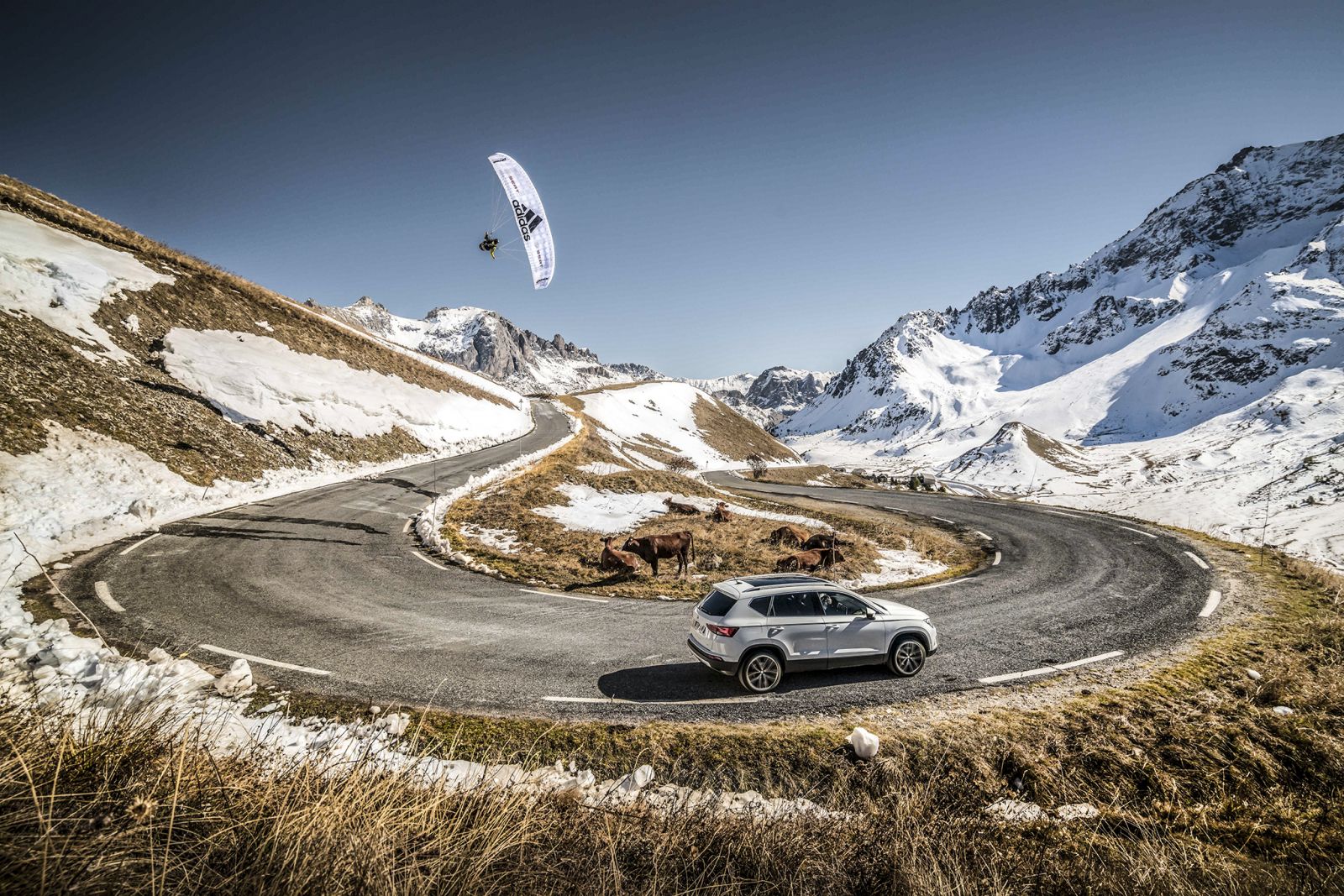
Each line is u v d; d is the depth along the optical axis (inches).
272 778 162.7
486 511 828.6
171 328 1098.7
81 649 319.9
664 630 445.7
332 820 138.1
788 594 360.5
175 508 684.7
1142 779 268.7
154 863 118.2
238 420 1000.9
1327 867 220.2
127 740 154.9
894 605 383.6
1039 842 222.8
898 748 281.1
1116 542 836.6
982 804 249.6
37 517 543.5
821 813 231.0
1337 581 575.5
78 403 747.4
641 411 3533.5
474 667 357.4
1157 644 421.1
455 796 180.2
